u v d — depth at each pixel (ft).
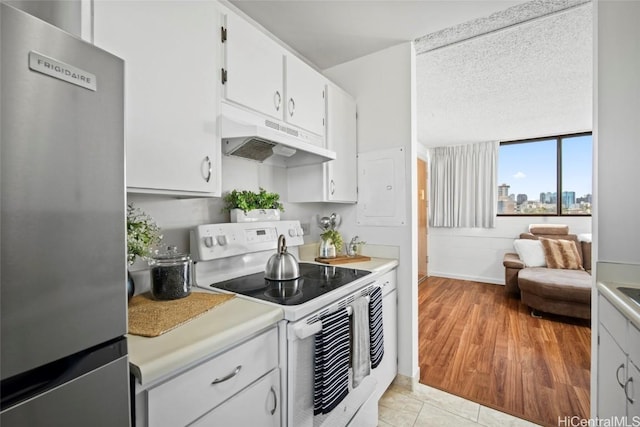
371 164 7.20
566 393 6.31
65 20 2.81
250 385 3.20
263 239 5.45
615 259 4.45
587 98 9.89
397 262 6.70
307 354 3.75
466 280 16.29
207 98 3.98
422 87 9.02
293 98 5.49
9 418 1.47
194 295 4.02
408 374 6.56
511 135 14.52
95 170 1.84
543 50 7.00
